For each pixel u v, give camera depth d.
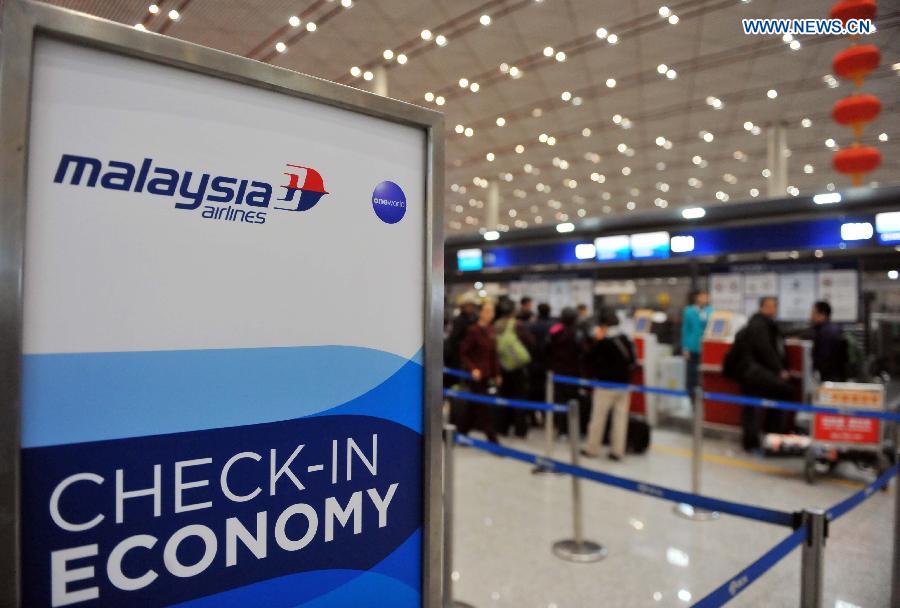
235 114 1.01
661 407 7.68
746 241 6.83
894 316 10.90
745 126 10.82
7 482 0.81
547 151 12.87
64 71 0.86
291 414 1.08
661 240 7.39
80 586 0.89
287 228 1.06
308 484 1.10
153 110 0.93
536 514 4.23
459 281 11.99
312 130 1.09
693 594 3.04
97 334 0.89
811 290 8.60
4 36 0.80
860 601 2.99
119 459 0.91
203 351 0.98
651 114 10.45
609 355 5.82
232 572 1.02
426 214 1.24
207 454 0.99
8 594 0.81
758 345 5.98
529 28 7.46
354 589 1.17
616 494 4.70
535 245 8.64
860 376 6.20
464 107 10.23
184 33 7.50
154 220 0.93
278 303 1.06
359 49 8.05
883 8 6.48
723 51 7.92
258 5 6.84
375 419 1.19
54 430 0.86
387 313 1.20
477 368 6.14
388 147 1.19
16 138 0.81
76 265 0.87
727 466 5.61
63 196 0.86
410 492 1.25
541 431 7.32
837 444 5.04
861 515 4.25
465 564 3.40
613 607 2.91
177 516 0.97
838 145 11.64
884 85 8.70
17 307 0.81
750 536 3.81
